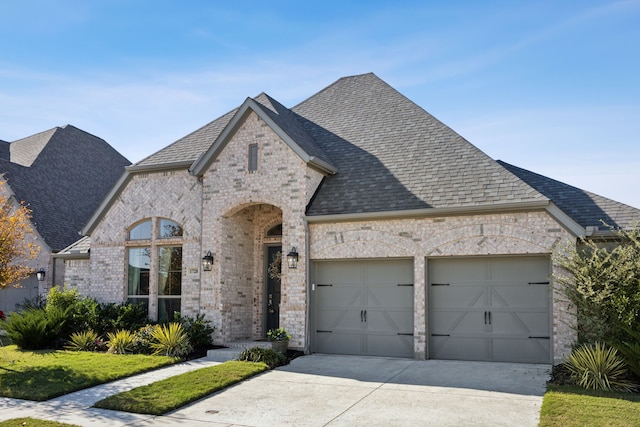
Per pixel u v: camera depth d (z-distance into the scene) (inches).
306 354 620.1
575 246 530.9
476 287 576.4
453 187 604.1
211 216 688.4
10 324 660.7
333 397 441.4
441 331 585.0
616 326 460.4
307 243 637.3
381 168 671.1
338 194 652.7
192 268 699.4
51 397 440.1
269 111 683.4
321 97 852.0
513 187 574.2
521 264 561.3
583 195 625.3
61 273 878.4
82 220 1011.3
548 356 543.2
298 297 631.2
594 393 424.2
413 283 601.6
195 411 407.8
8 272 551.2
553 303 535.2
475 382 478.3
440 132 693.9
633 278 465.4
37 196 964.6
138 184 753.6
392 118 750.5
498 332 563.5
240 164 680.4
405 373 519.2
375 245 611.5
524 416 379.9
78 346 647.1
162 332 615.8
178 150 761.6
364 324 619.2
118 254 754.2
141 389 455.2
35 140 1147.9
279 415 395.9
